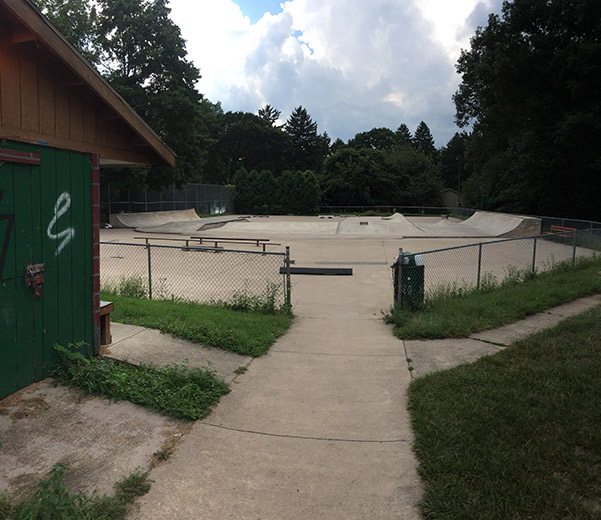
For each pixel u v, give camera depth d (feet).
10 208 12.92
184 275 41.68
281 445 12.07
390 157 202.59
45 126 13.94
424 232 88.69
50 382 14.33
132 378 14.80
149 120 103.96
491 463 10.55
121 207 111.14
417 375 17.12
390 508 9.57
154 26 101.96
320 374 17.33
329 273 34.91
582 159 88.84
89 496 9.57
